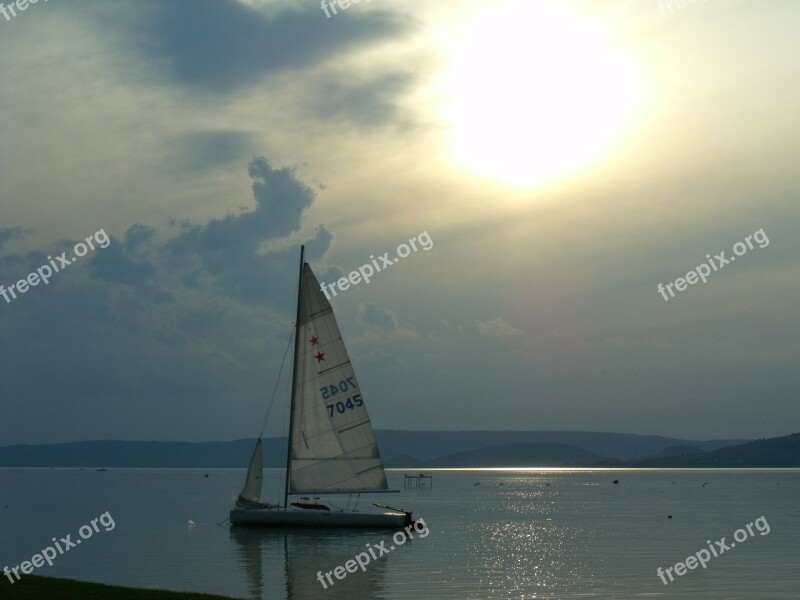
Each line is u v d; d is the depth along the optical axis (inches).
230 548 2684.5
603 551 2637.8
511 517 4411.9
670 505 5565.9
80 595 1375.5
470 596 1770.4
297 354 3110.2
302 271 3134.8
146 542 2979.8
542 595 1782.7
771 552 2583.7
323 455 3075.8
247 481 3157.0
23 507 5551.2
